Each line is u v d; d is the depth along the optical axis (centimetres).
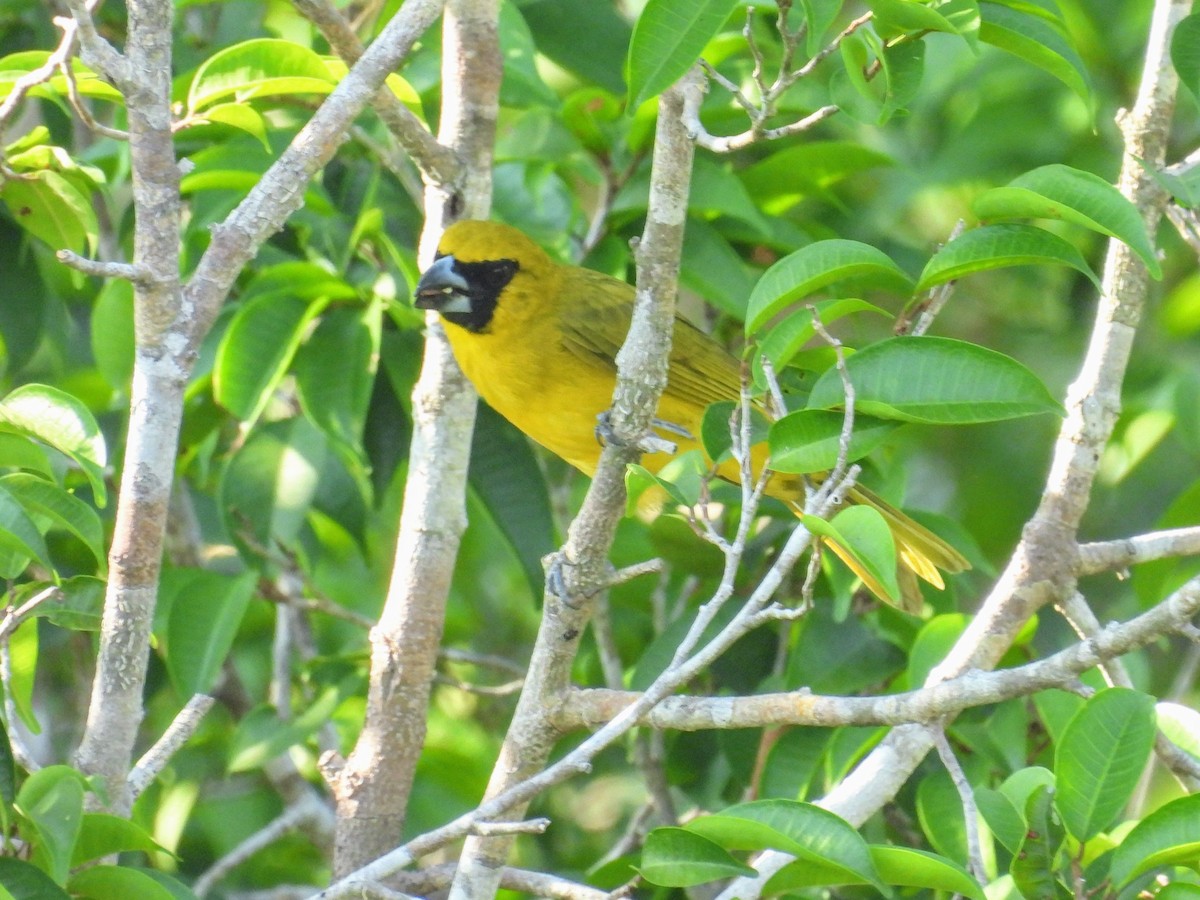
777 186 1166
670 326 704
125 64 683
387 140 1105
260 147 1084
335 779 926
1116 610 1258
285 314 1061
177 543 1223
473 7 963
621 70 1147
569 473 1324
